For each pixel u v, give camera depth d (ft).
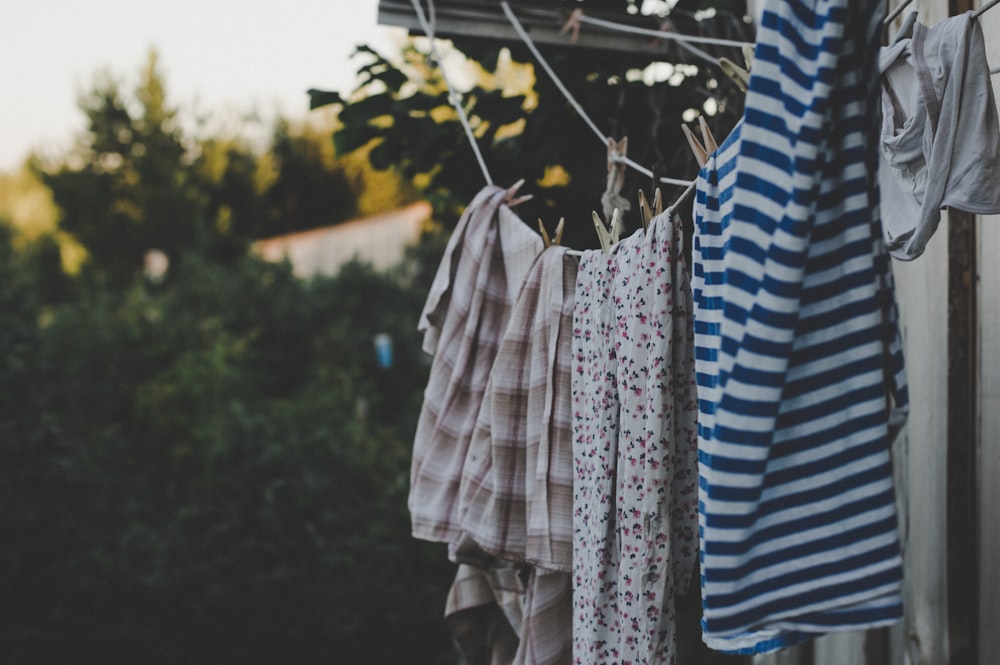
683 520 4.80
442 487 6.43
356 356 29.99
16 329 20.92
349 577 18.34
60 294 41.78
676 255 4.68
